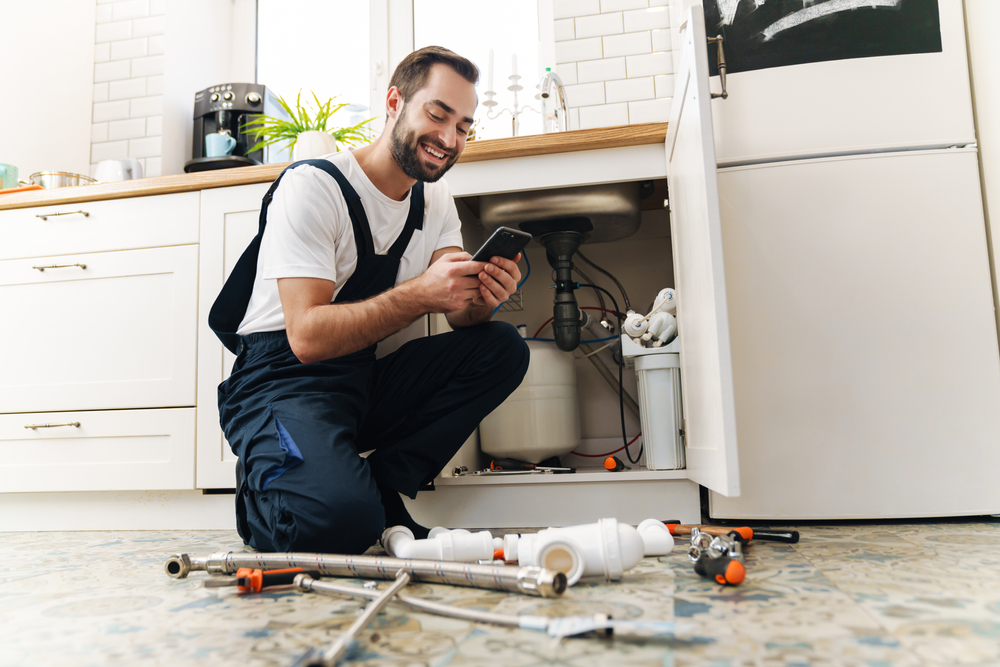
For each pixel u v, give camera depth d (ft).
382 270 4.64
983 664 1.86
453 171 5.40
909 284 4.60
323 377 4.31
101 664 2.06
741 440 4.65
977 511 4.40
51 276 5.92
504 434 5.88
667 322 5.38
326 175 4.35
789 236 4.73
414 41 8.71
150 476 5.49
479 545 3.27
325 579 3.24
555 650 2.05
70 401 5.71
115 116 8.20
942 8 4.73
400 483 4.49
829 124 4.76
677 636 2.16
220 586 3.12
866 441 4.53
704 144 3.50
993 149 4.57
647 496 4.96
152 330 5.67
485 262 4.01
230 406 4.39
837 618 2.32
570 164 5.28
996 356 4.50
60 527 5.72
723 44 4.91
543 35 8.34
